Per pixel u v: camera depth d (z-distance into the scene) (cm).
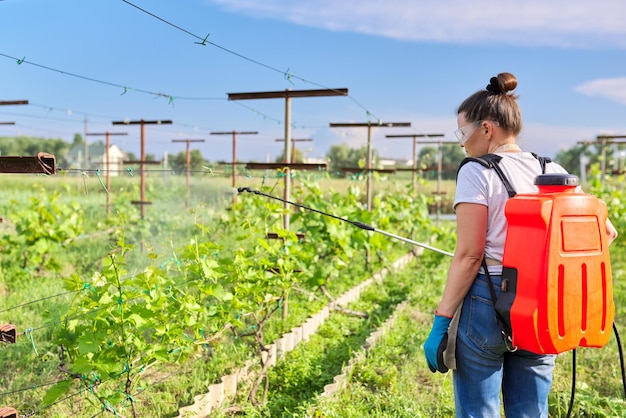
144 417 395
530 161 234
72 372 333
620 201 1420
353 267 899
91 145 5522
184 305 383
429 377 491
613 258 1164
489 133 238
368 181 940
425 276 884
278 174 598
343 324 655
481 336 223
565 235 200
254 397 443
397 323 645
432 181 2322
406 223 1133
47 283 759
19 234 802
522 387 238
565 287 199
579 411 419
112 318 342
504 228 221
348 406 414
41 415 392
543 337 198
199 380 444
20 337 528
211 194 1401
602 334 212
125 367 345
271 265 506
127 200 1223
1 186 1822
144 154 1042
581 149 3825
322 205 759
